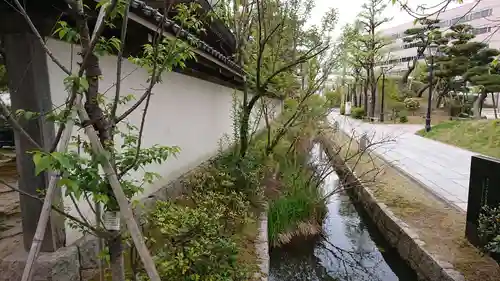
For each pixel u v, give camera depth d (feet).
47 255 8.69
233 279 9.55
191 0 7.95
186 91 19.34
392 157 35.88
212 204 13.10
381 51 92.58
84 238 9.70
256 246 13.06
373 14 76.59
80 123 4.38
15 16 8.05
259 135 33.17
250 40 25.08
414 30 63.36
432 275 12.63
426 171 29.01
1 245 9.43
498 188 12.16
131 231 4.37
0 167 17.07
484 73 59.88
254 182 18.37
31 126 8.36
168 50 5.64
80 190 4.10
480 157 13.65
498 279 11.16
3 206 12.09
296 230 18.34
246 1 22.59
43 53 8.48
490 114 87.76
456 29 63.93
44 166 3.42
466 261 12.50
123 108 12.69
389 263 17.16
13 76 8.37
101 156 4.25
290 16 24.18
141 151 5.60
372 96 92.94
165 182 16.25
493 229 11.84
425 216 17.75
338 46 26.25
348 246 19.04
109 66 11.91
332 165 25.41
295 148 25.93
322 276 16.21
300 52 25.80
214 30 22.07
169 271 7.97
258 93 21.98
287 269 16.39
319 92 30.68
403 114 87.76
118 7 4.49
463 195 21.75
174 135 17.47
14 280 8.36
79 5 4.27
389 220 17.75
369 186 23.58
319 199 20.79
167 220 9.11
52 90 8.85
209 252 8.71
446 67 67.05
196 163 21.18
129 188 5.23
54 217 8.81
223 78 27.61
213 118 25.31
